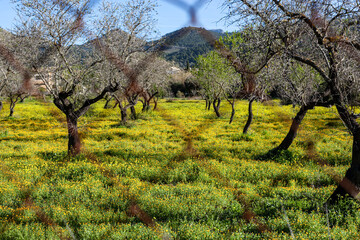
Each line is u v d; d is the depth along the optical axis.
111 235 5.48
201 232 5.61
